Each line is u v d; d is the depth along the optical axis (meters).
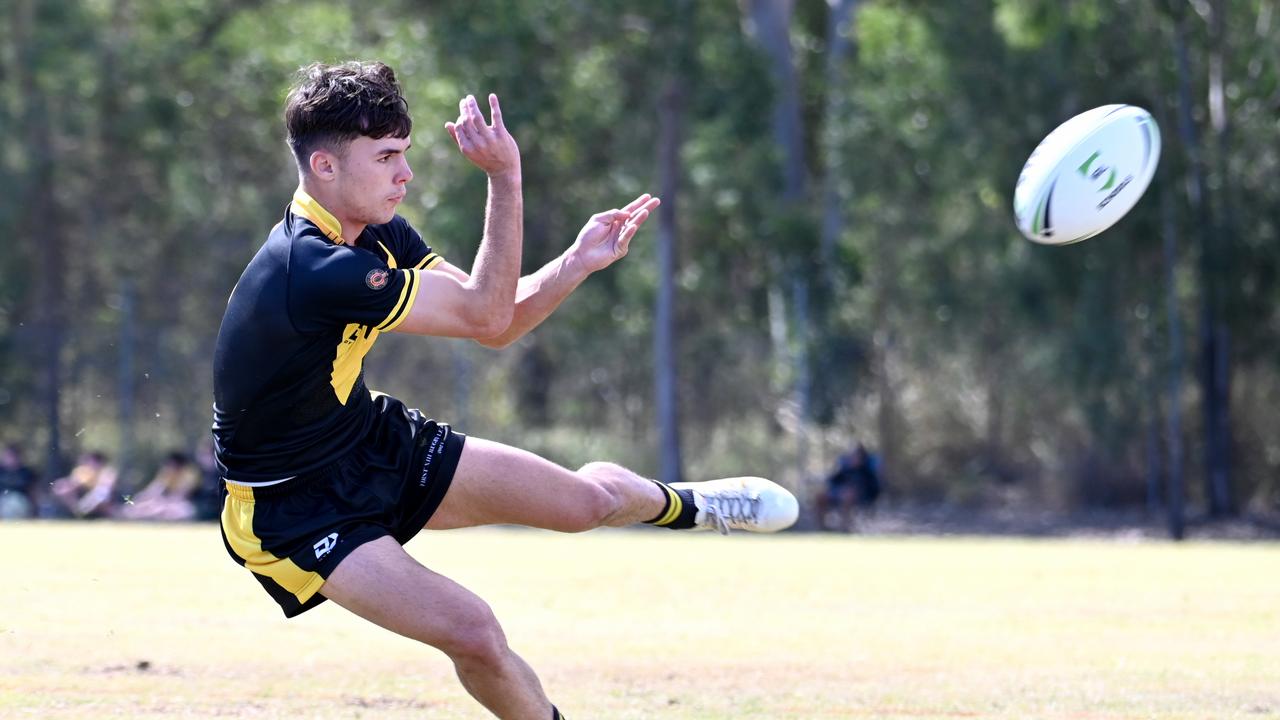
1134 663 23.33
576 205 111.75
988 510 107.88
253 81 115.25
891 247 117.62
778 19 114.69
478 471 15.52
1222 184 93.69
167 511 77.19
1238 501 104.31
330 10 116.25
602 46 100.62
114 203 119.31
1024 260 102.25
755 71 99.31
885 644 25.47
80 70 109.56
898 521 98.81
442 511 15.55
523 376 109.75
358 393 15.04
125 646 23.81
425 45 98.44
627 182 108.50
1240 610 30.88
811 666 23.00
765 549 53.19
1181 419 106.06
